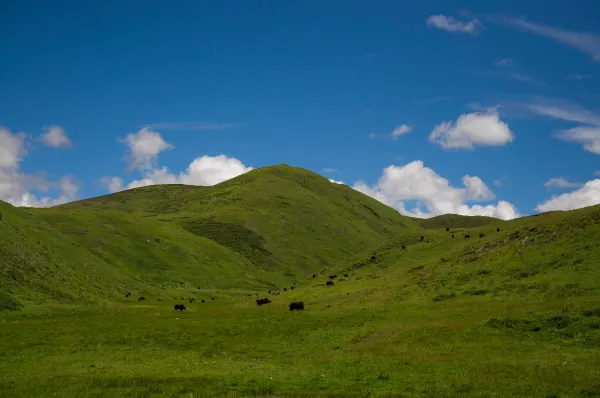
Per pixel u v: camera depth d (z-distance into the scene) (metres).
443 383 23.75
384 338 38.44
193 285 154.62
